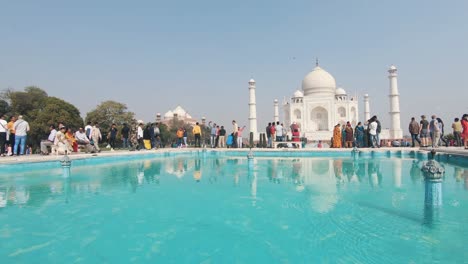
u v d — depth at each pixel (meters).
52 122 35.81
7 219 4.77
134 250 3.55
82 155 13.12
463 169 9.46
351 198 6.03
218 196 6.34
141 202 5.84
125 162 13.77
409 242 3.71
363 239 3.82
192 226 4.40
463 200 5.64
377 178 8.48
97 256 3.40
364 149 15.51
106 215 4.97
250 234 4.05
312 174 9.45
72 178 8.89
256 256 3.36
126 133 18.75
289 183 7.86
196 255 3.41
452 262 3.14
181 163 13.34
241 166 11.98
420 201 5.70
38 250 3.58
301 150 16.39
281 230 4.20
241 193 6.63
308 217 4.77
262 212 5.09
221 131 21.41
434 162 5.33
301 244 3.69
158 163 13.32
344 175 9.12
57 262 3.26
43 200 6.05
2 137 12.76
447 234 3.93
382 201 5.74
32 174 9.59
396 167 10.81
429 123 16.61
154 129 20.55
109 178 8.90
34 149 36.59
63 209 5.36
